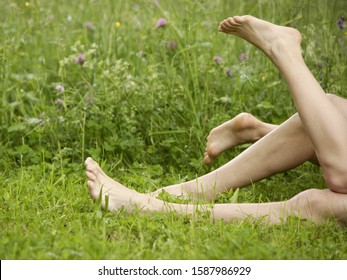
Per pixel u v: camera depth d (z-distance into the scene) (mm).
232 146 5582
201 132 6219
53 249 4004
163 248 4047
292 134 4898
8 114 6742
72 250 3973
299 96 4543
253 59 7285
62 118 6324
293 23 6742
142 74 7141
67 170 5664
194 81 6703
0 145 6066
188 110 6488
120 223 4453
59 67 7438
